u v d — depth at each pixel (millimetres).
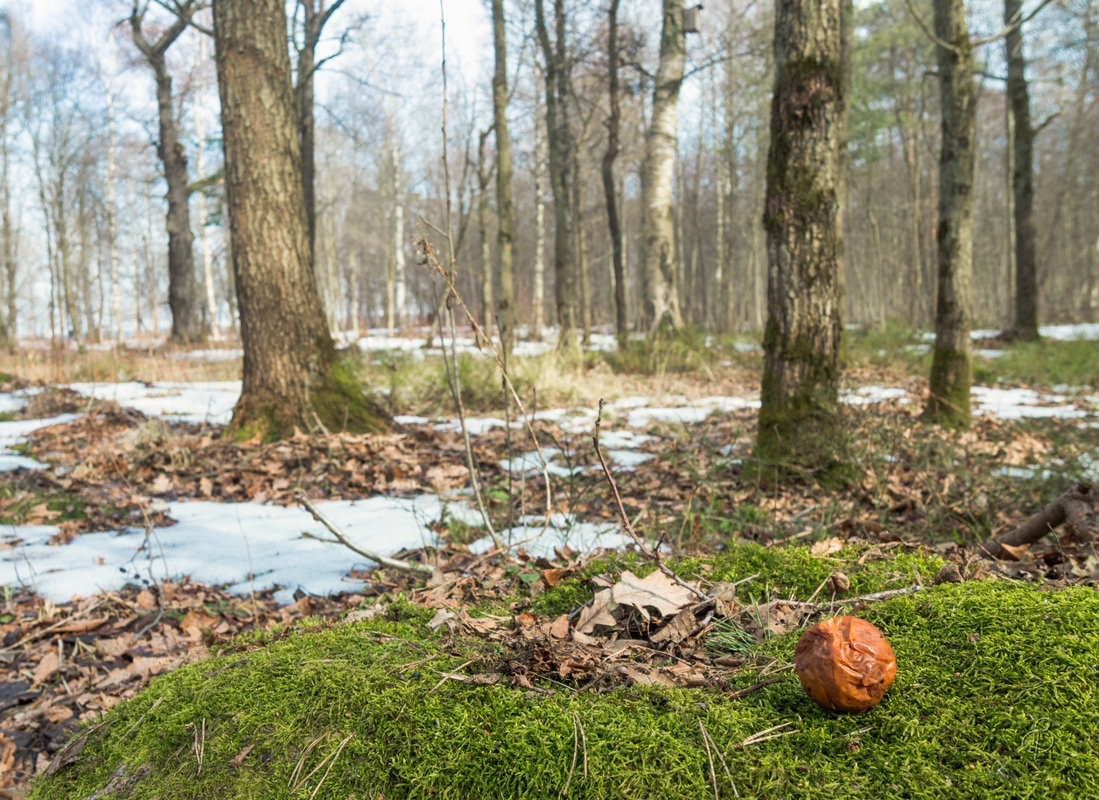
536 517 4086
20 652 2791
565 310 15953
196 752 1665
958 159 6711
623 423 7734
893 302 33312
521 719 1541
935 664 1565
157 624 2984
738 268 43688
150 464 5766
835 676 1431
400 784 1466
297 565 3568
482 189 14734
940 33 6777
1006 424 6930
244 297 6773
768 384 4898
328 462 5715
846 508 3783
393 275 36344
